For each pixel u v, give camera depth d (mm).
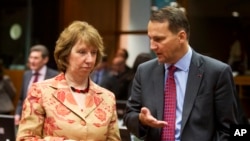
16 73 9953
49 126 2525
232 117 2756
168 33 2676
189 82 2797
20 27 10211
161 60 2762
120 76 6594
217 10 7453
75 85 2652
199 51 7379
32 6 10062
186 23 2754
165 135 2777
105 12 9086
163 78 2871
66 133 2504
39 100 2551
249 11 7379
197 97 2762
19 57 10156
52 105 2547
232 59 7402
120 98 6453
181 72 2832
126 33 8781
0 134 3953
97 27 9148
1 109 6848
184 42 2760
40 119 2543
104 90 2744
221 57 7430
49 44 9773
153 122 2557
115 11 8938
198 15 7398
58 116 2523
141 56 5734
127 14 8789
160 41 2688
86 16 9289
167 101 2826
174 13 2705
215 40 7430
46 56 6012
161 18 2684
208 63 2830
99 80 7148
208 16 7430
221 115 2758
